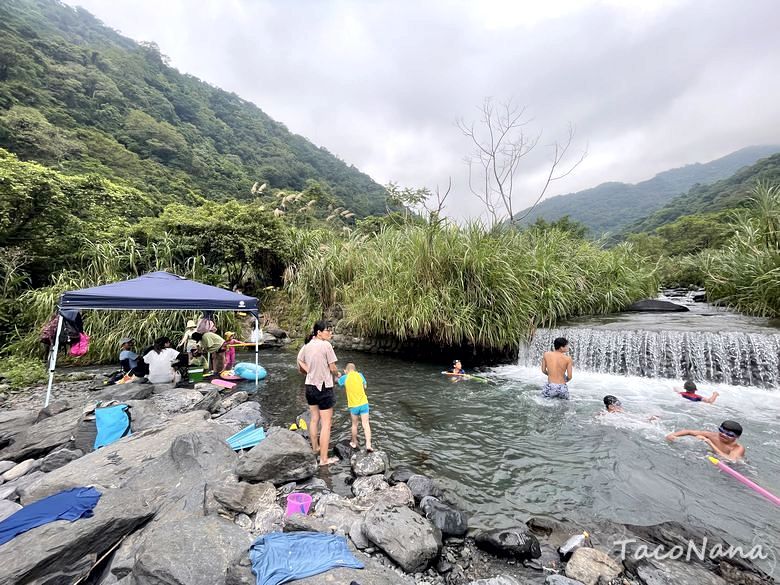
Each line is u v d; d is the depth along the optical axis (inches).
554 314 331.3
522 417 205.9
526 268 350.0
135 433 167.0
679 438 172.4
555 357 233.5
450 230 352.8
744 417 191.5
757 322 289.1
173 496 117.7
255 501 121.2
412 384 274.8
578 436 179.8
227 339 319.0
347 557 89.8
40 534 91.4
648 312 390.6
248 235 533.6
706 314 348.8
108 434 173.3
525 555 101.2
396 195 611.5
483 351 339.6
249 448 163.9
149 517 107.0
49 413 200.2
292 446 146.6
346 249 472.7
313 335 168.6
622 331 276.7
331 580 78.8
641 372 268.4
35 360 327.6
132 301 247.6
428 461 159.2
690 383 219.1
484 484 140.9
